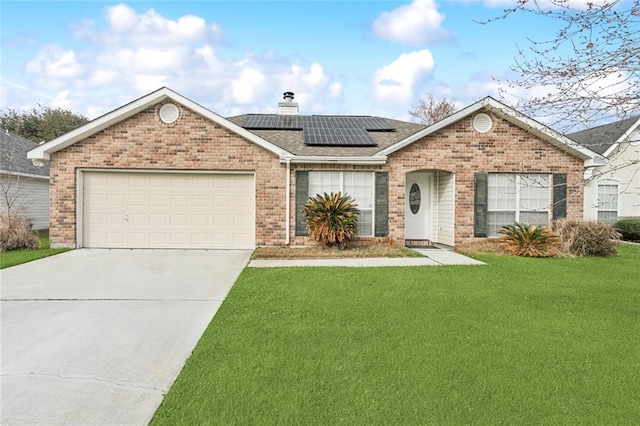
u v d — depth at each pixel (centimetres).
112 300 641
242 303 607
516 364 397
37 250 1136
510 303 611
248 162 1188
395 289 693
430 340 459
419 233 1403
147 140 1170
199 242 1199
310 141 1279
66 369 394
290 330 490
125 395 344
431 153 1240
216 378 366
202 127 1178
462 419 303
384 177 1225
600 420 303
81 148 1162
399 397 333
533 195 1275
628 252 1176
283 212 1200
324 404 322
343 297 640
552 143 1230
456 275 809
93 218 1184
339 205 1139
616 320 536
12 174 1591
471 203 1250
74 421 305
